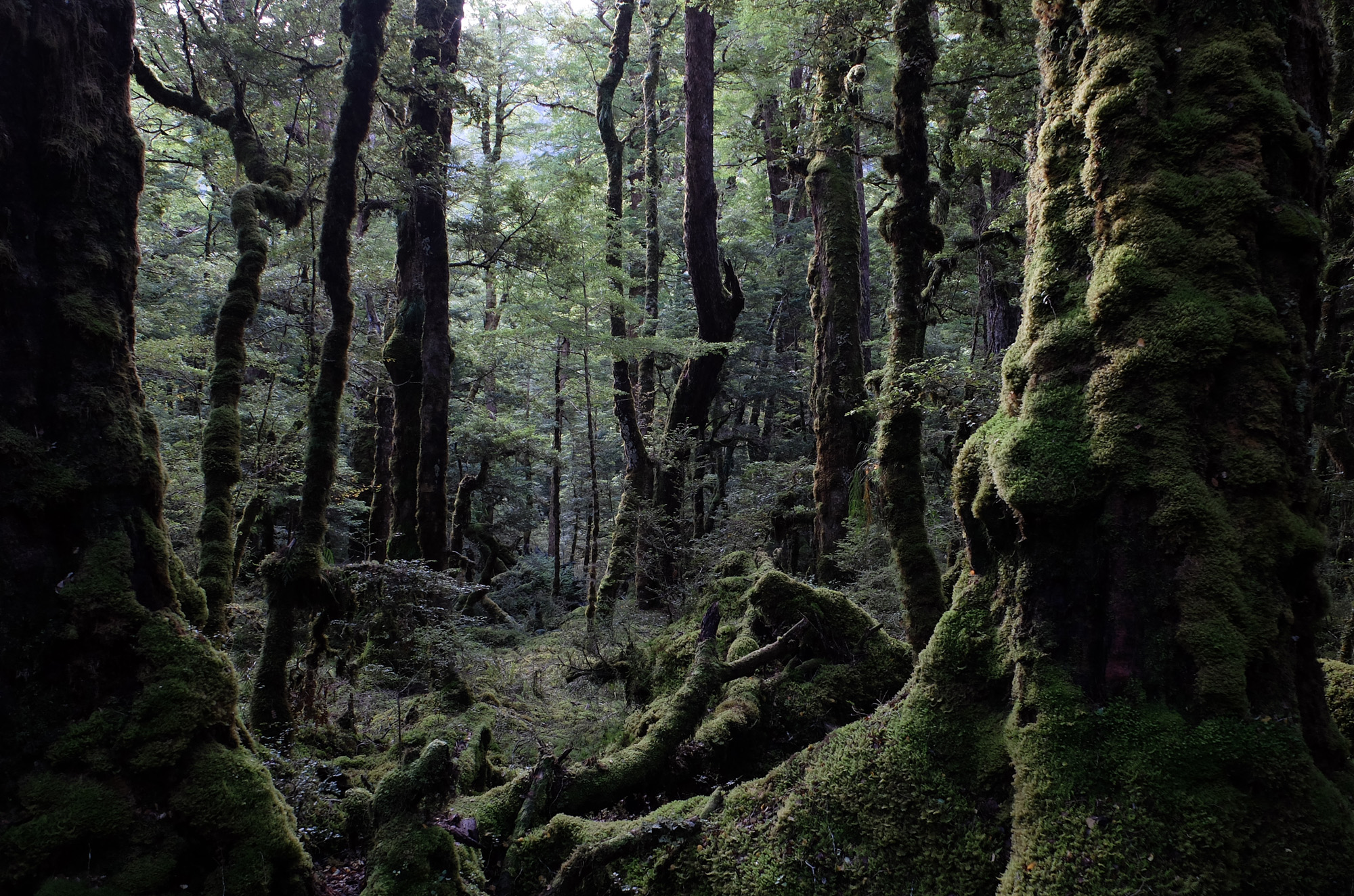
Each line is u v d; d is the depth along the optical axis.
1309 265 2.31
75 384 2.68
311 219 8.08
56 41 2.68
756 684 5.20
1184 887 1.93
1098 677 2.28
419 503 10.01
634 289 19.48
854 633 5.52
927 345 17.23
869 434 10.51
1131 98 2.37
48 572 2.52
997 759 2.49
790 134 7.83
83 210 2.76
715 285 13.30
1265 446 2.18
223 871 2.49
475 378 18.91
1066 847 2.14
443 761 3.14
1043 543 2.44
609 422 22.25
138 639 2.62
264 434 10.72
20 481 2.48
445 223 10.09
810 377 18.39
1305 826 1.92
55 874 2.26
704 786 4.36
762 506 12.86
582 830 3.46
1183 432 2.22
